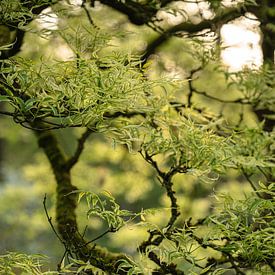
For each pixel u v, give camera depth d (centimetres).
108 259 493
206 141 423
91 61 371
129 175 993
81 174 1016
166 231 421
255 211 387
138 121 506
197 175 420
